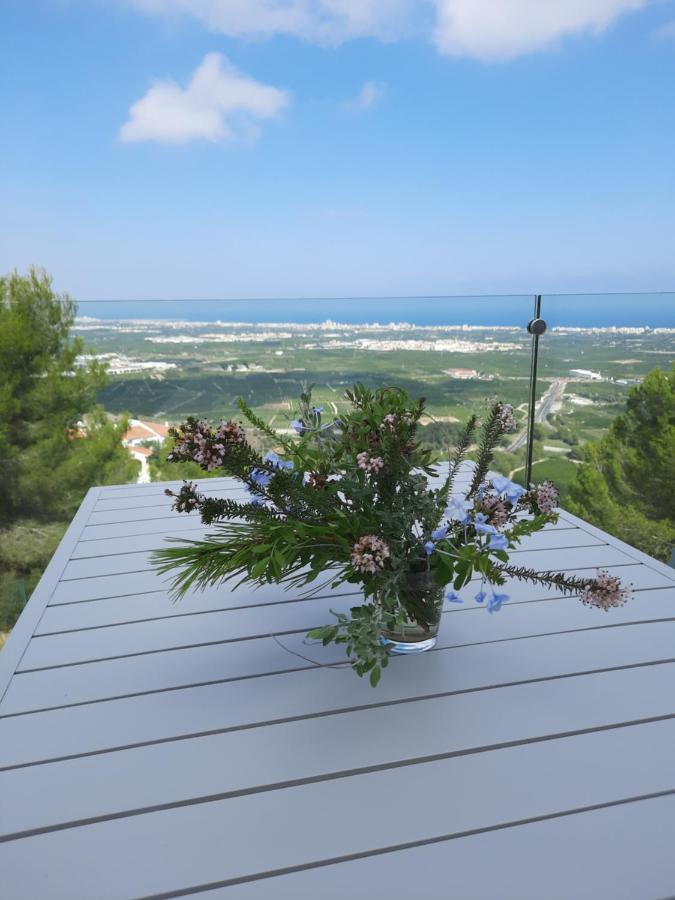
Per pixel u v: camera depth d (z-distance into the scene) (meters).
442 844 0.71
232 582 1.37
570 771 0.81
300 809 0.76
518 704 0.94
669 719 0.91
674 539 3.37
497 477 1.07
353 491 0.99
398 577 0.98
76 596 1.32
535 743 0.86
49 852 0.71
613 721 0.90
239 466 1.00
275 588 1.34
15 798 0.78
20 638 1.15
